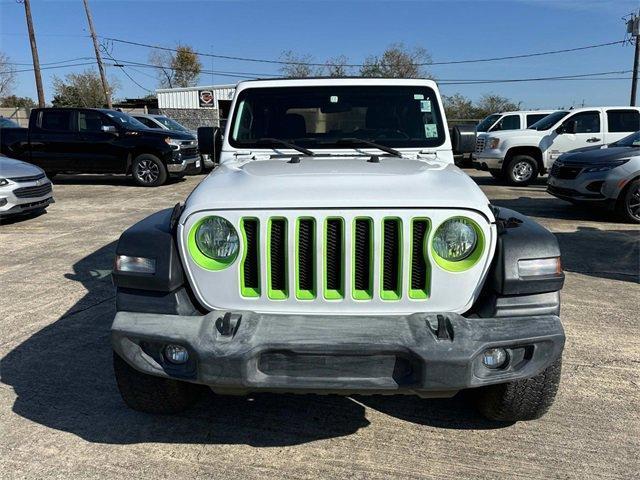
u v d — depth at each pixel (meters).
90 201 10.92
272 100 3.79
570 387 3.40
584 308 4.80
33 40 27.56
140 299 2.54
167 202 10.78
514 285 2.42
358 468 2.64
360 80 3.81
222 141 3.81
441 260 2.46
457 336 2.30
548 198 11.28
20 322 4.42
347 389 2.30
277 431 2.96
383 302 2.46
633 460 2.69
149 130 13.36
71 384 3.42
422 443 2.85
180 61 53.84
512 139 13.38
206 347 2.30
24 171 8.48
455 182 2.75
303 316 2.46
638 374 3.58
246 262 2.50
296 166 3.07
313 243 2.43
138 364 2.47
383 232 2.42
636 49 28.83
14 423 2.99
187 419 3.06
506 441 2.86
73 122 13.25
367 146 3.63
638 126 13.14
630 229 8.09
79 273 5.80
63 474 2.58
